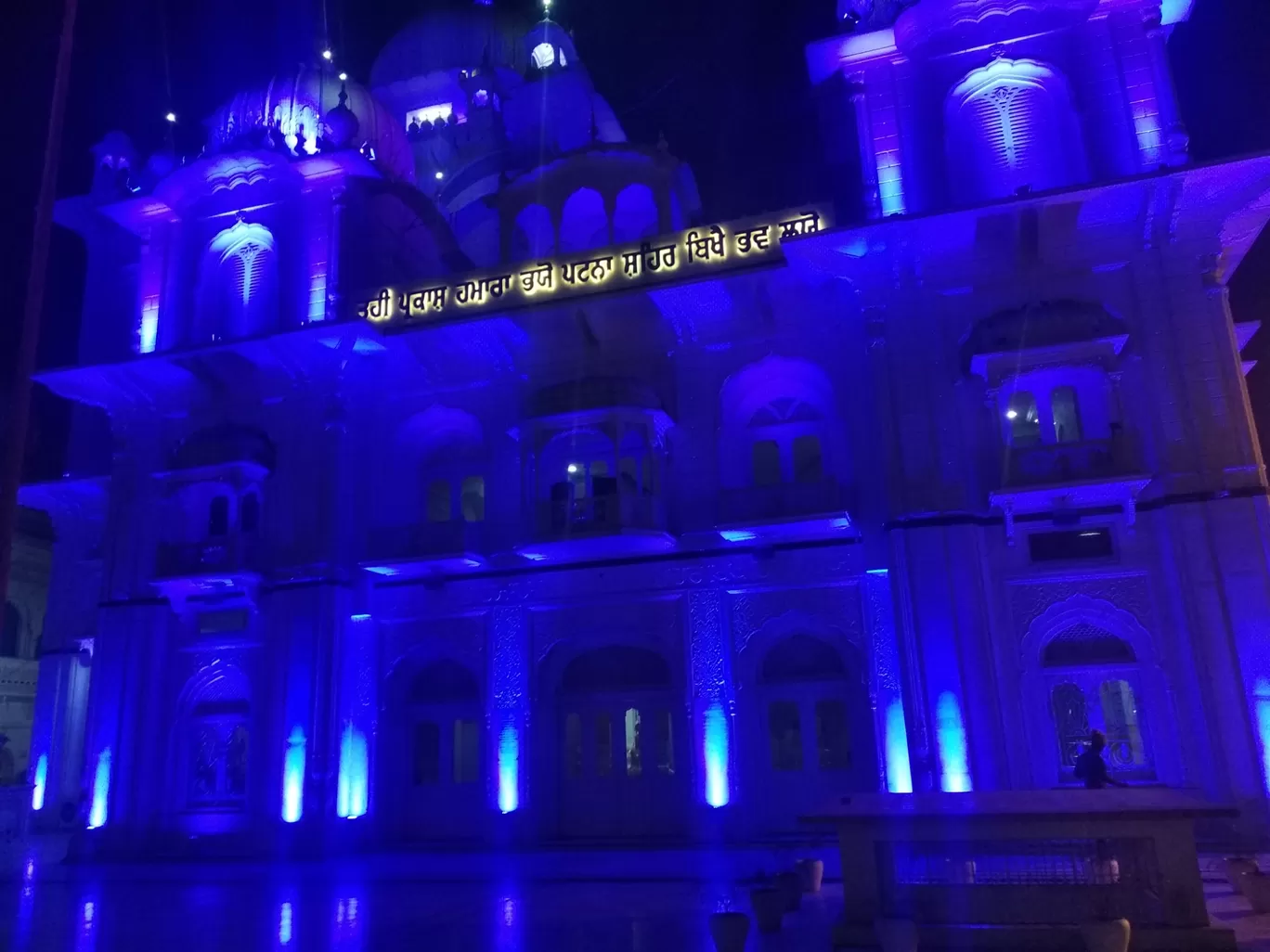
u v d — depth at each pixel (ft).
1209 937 26.55
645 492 65.10
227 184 74.69
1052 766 53.62
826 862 49.70
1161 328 55.93
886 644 57.62
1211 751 50.39
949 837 29.40
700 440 64.28
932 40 62.64
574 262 64.69
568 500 62.64
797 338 63.93
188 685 69.31
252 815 64.95
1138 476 53.06
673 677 62.18
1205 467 53.42
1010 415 58.54
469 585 66.85
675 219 71.05
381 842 64.95
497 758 63.57
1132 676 54.08
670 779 61.72
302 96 80.38
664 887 44.09
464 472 70.49
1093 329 55.31
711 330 65.67
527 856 57.62
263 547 69.00
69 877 57.62
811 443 64.34
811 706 59.93
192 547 69.26
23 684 104.99
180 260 75.66
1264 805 48.78
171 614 71.20
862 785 57.88
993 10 61.11
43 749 84.94
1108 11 59.67
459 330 66.90
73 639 86.17
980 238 58.49
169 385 73.56
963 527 55.77
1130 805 28.55
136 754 67.77
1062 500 55.42
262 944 33.73
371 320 66.95
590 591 64.23
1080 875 28.60
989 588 56.13
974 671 53.72
